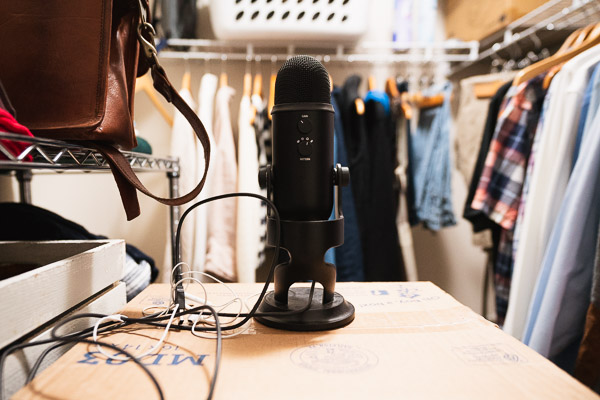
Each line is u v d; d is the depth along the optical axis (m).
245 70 1.37
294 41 1.20
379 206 1.12
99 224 1.35
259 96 1.17
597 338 0.59
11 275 0.50
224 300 0.54
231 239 1.08
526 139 0.95
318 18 1.14
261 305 0.48
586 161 0.65
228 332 0.43
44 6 0.46
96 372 0.33
